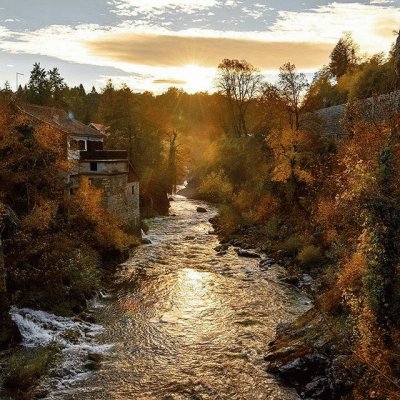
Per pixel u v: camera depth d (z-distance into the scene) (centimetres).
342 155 3322
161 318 2534
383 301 1562
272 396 1758
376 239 1588
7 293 2366
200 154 11462
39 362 1911
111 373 1930
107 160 3972
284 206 4644
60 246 2934
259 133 6712
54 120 4491
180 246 4350
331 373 1695
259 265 3625
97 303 2770
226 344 2209
